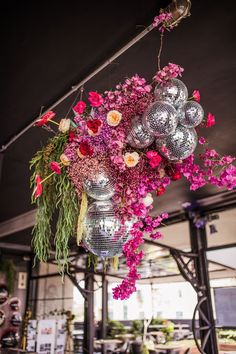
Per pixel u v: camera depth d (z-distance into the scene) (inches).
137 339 352.2
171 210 227.6
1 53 90.2
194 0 74.9
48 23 81.0
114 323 412.2
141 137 65.2
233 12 78.0
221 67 96.7
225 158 66.8
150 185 69.4
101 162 66.1
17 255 349.1
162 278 378.3
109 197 68.9
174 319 421.1
